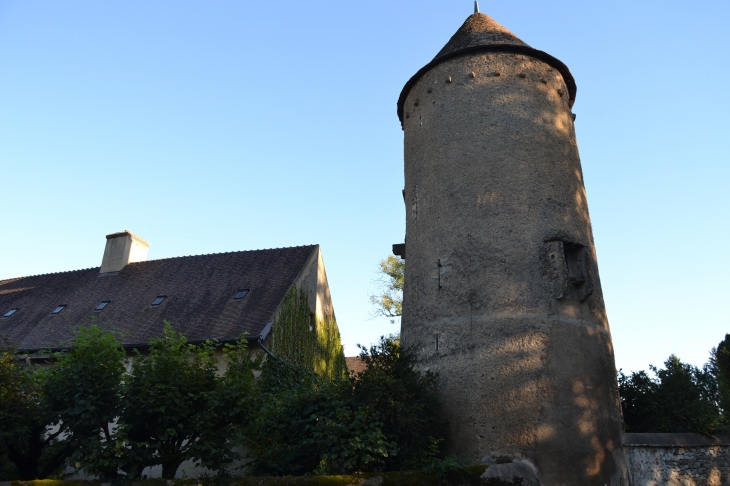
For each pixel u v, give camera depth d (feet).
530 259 34.63
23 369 31.32
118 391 26.96
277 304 52.85
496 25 44.09
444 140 39.37
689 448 34.37
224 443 27.09
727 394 45.14
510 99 39.06
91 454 24.61
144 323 54.90
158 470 41.27
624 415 38.42
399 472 27.02
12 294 68.90
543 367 32.01
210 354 31.78
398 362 32.99
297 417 32.53
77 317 59.41
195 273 63.36
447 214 37.37
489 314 33.63
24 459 30.73
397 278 84.69
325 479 25.55
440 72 41.60
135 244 70.54
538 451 30.32
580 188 39.50
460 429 31.99
